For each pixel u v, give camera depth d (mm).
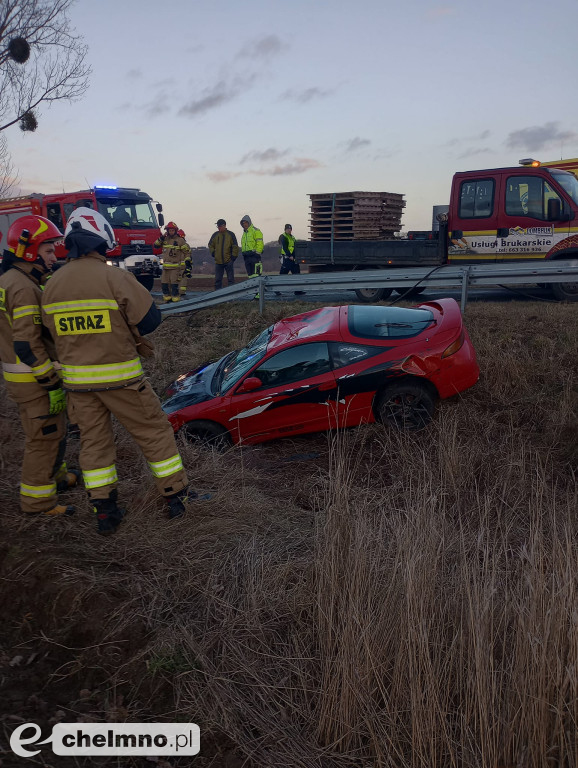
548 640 2525
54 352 3951
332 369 6469
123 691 3014
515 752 2543
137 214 17000
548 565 2875
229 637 3189
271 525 4152
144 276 16703
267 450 6551
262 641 3172
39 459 3916
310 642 3178
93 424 3721
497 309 9516
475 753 2574
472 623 2617
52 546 3709
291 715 2906
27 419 3836
